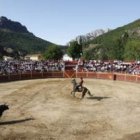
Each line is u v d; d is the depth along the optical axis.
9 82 43.34
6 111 22.95
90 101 28.06
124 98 30.30
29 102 27.14
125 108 25.12
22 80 46.22
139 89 37.38
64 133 17.38
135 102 28.09
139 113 23.28
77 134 17.22
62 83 41.97
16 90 34.59
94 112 23.30
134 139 16.47
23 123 19.47
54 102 27.31
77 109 24.31
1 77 43.56
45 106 25.38
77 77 50.97
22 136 16.58
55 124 19.39
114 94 32.88
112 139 16.39
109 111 23.78
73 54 142.88
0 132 17.27
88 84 41.56
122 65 50.56
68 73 50.81
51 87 37.53
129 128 18.84
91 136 16.89
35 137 16.45
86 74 50.84
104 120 20.77
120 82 45.09
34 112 22.89
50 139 16.12
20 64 50.25
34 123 19.52
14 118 20.80
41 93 32.66
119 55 143.25
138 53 116.25
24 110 23.56
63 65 52.41
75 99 28.97
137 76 44.94
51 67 51.31
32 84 40.75
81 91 29.23
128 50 120.12
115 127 18.98
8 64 48.94
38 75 49.09
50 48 142.38
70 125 19.22
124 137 16.83
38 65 51.03
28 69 48.59
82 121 20.33
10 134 16.91
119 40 151.12
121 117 21.81
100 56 154.12
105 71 50.38
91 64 53.06
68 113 22.75
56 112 23.03
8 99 28.47
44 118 20.98
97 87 38.44
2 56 150.00
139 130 18.42
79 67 52.41
